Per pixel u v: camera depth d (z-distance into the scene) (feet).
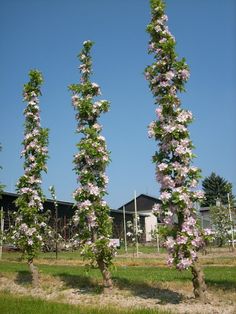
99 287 56.80
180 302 46.32
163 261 97.96
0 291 57.67
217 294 49.08
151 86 49.70
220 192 288.30
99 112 57.16
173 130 46.19
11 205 149.18
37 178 64.44
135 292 53.11
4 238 80.18
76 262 100.58
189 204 44.83
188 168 45.93
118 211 213.66
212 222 132.87
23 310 39.34
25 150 64.95
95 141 55.31
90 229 54.75
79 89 57.31
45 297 53.62
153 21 50.52
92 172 55.21
